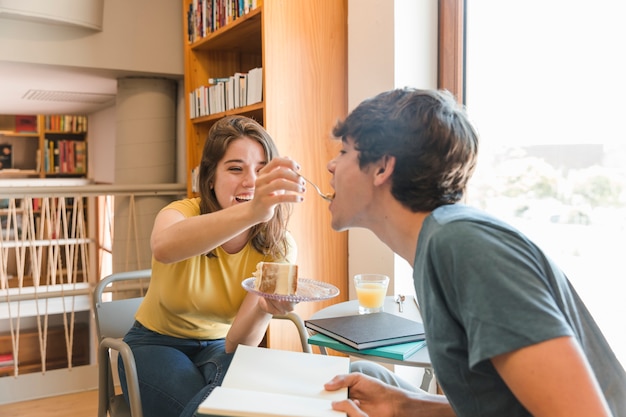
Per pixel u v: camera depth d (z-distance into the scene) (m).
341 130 1.05
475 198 2.31
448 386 0.88
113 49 3.30
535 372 0.73
